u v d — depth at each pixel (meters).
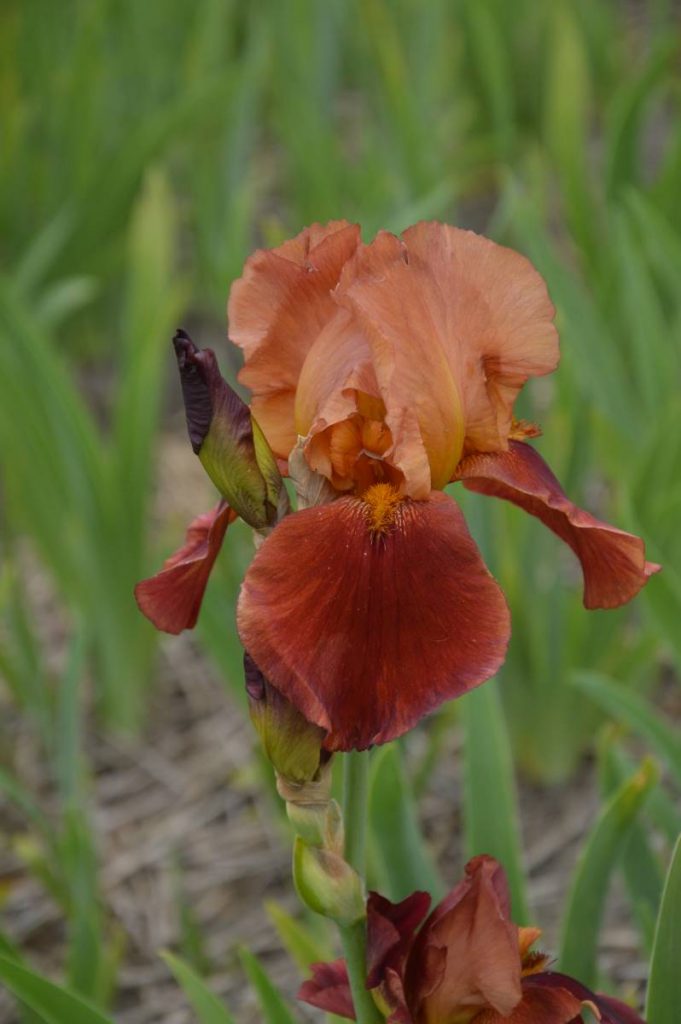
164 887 1.52
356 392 0.89
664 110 3.30
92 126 2.39
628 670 1.51
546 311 0.91
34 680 1.48
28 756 1.71
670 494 1.40
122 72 2.70
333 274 0.90
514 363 0.91
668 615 1.16
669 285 1.97
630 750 1.62
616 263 1.84
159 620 0.92
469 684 0.85
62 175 2.39
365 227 1.74
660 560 1.21
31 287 2.14
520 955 0.93
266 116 3.23
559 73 2.06
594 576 0.91
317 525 0.87
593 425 1.70
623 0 3.97
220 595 1.33
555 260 1.63
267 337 0.91
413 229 0.90
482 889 0.90
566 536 0.92
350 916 0.90
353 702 0.85
